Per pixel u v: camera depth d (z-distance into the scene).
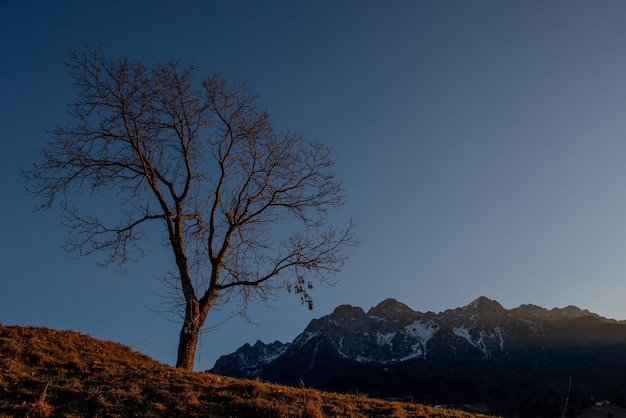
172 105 19.31
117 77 18.69
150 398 12.24
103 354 16.28
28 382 12.09
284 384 17.48
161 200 18.56
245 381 15.16
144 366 15.66
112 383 12.96
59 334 17.45
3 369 12.61
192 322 17.19
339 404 14.28
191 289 17.77
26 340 15.74
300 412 12.08
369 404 15.00
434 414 14.99
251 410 12.16
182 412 11.53
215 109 19.83
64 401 11.34
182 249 18.34
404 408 15.26
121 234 18.47
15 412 10.19
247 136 20.00
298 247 19.16
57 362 14.18
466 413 16.08
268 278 18.72
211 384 14.28
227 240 18.91
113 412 11.00
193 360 17.00
